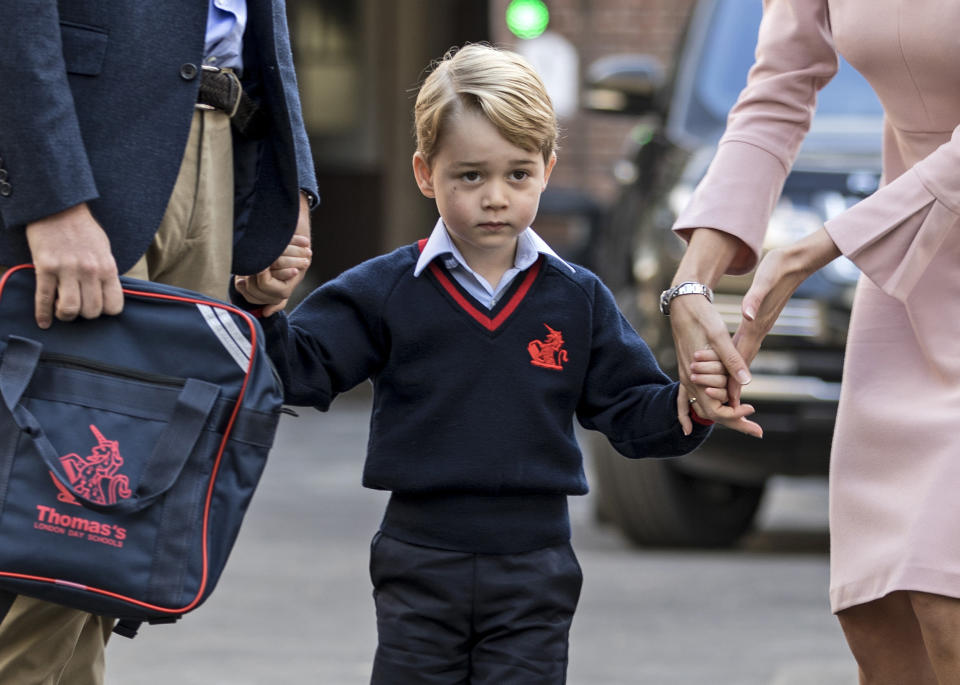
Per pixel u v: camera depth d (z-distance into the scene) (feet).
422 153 34.63
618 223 82.99
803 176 70.44
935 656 33.71
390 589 35.19
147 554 31.91
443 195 34.17
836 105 74.49
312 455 112.16
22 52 31.30
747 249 36.76
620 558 76.38
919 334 34.81
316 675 55.42
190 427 32.17
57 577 31.71
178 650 58.85
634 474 75.36
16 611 34.19
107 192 32.83
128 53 33.06
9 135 31.37
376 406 35.37
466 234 34.14
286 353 34.30
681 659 58.03
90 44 32.89
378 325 35.01
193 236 34.99
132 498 31.86
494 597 34.60
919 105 34.83
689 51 82.17
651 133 81.87
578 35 154.81
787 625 63.46
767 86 37.32
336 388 35.22
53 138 31.37
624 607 66.18
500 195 33.68
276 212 35.81
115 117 32.96
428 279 35.01
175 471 32.04
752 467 71.46
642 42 154.30
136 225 32.89
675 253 70.74
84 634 37.58
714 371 34.73
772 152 37.06
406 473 34.60
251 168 36.11
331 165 163.94
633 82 85.66
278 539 81.41
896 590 33.76
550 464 34.78
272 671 55.88
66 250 31.65
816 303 68.59
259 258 35.55
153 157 33.12
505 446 34.45
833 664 57.52
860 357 35.96
